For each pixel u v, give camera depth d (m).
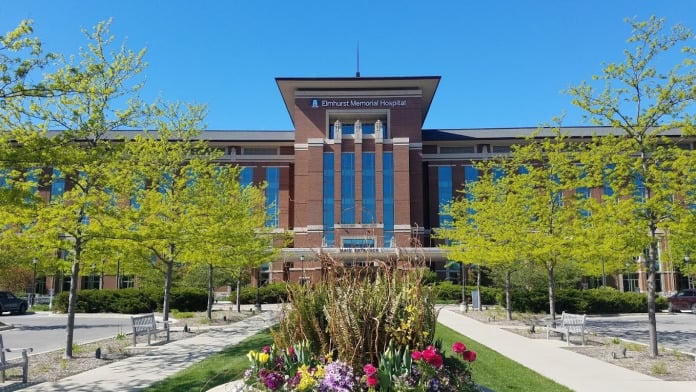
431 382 6.04
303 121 63.22
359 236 58.44
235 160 65.88
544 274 33.97
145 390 9.29
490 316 26.17
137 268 21.28
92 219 14.17
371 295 6.99
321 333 6.96
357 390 6.04
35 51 10.36
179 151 22.22
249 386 6.71
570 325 16.36
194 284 37.44
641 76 14.25
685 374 10.99
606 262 19.31
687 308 32.56
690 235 13.41
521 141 64.25
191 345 15.66
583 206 14.95
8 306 32.78
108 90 13.81
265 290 43.88
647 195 14.22
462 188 65.06
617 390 9.39
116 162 13.84
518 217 21.25
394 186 60.53
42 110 13.12
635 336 18.86
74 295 14.01
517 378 10.15
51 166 12.22
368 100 63.44
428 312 6.89
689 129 13.36
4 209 11.89
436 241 63.09
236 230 22.72
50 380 10.61
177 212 20.94
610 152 14.44
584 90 14.94
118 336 17.25
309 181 60.66
